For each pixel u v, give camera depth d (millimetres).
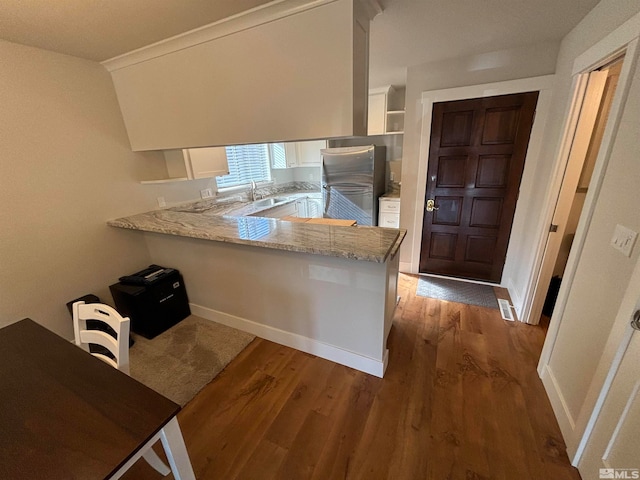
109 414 803
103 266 2398
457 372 1854
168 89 2041
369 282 1664
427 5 1588
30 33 1671
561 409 1454
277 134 1728
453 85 2654
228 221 2256
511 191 2721
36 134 1947
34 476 656
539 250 2178
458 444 1397
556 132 2111
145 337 2309
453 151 2840
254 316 2252
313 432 1491
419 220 3203
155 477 1314
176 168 2785
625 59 1190
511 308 2598
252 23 1573
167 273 2408
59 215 2105
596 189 1330
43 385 916
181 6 1441
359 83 1523
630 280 1018
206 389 1793
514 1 1551
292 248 1621
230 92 1799
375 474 1286
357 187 3879
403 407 1613
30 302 2002
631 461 945
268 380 1845
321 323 1949
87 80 2174
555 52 2248
